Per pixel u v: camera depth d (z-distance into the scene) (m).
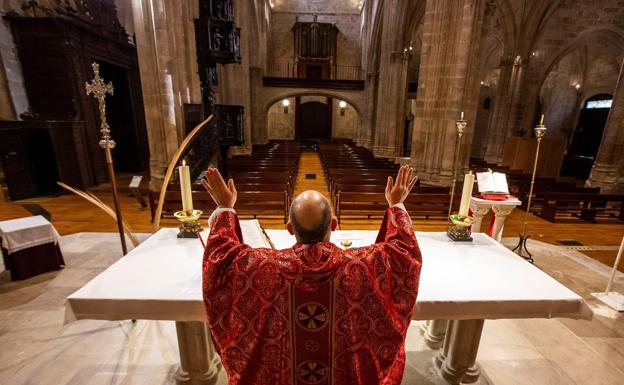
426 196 6.36
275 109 26.23
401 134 16.33
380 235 1.61
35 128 8.48
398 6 14.74
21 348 2.81
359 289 1.12
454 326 2.40
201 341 2.28
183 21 8.51
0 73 8.34
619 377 2.62
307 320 1.10
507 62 15.00
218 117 9.60
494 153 15.97
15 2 8.59
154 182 8.46
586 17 14.27
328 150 16.39
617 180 8.91
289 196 6.95
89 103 10.08
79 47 9.57
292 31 23.61
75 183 9.41
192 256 2.14
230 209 1.42
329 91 20.67
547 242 5.88
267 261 1.15
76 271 4.29
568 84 17.75
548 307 1.80
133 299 1.69
